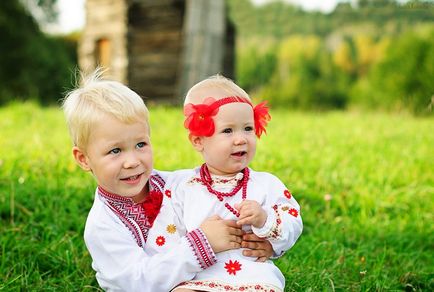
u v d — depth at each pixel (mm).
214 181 2793
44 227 4246
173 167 5898
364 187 5656
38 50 29406
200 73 15250
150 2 15805
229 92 2771
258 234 2621
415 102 18422
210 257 2592
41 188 4969
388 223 5020
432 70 25000
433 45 25688
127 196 2723
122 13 15984
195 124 2729
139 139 2656
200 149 2816
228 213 2721
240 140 2711
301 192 5438
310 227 4793
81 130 2654
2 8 28969
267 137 8055
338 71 48844
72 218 4477
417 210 5316
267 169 6039
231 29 17625
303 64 50219
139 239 2719
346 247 4441
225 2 15859
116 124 2605
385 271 3934
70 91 3018
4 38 28891
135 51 16047
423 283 3900
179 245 2607
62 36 36969
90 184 5094
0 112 10492
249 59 58938
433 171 6430
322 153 7016
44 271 3750
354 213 5180
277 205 2773
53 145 6945
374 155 6965
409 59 26531
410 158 6785
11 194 4688
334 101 46031
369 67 47562
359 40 49188
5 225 4363
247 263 2645
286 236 2641
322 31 58750
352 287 3631
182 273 2572
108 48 16531
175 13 15609
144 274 2574
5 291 3309
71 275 3596
